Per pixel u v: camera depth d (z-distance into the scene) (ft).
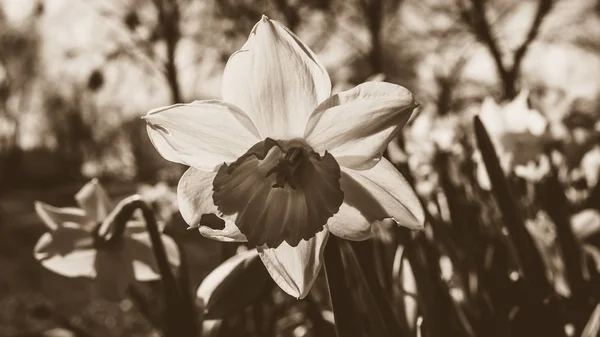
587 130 2.11
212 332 1.16
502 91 6.30
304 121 0.92
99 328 3.78
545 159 1.61
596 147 1.90
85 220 1.40
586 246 1.47
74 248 1.37
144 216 1.25
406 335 1.21
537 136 1.68
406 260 1.26
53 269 1.38
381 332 1.03
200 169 0.95
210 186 0.95
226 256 1.45
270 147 0.90
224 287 1.12
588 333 1.07
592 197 1.74
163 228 1.40
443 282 1.21
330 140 0.91
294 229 0.93
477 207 1.61
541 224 1.54
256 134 0.93
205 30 7.29
